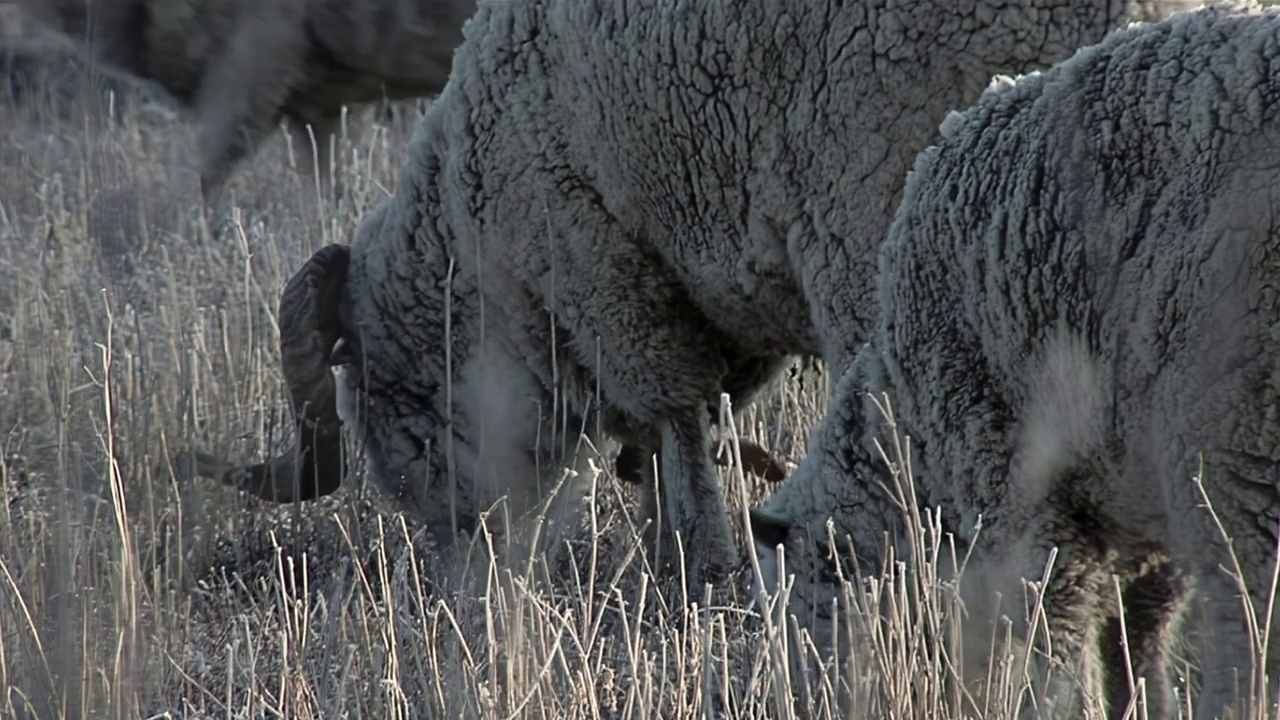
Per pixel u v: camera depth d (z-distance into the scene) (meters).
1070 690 13.62
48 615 15.09
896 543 14.71
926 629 14.09
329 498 22.52
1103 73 12.98
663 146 18.66
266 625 16.97
